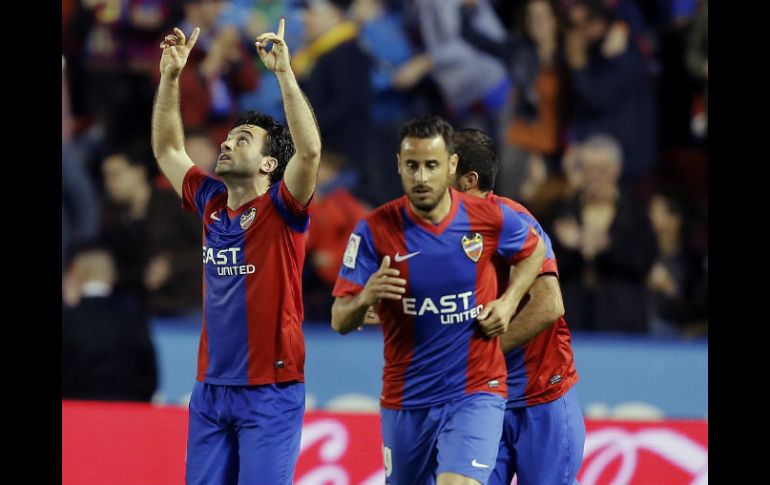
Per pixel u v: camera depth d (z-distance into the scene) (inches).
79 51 1475.1
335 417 970.7
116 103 1471.5
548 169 1454.2
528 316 810.2
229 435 794.8
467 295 765.3
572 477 845.8
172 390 1230.3
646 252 1396.4
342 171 1400.1
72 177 1381.6
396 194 1417.3
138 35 1483.8
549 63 1466.5
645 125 1464.1
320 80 1416.1
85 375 1171.3
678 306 1392.7
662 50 1558.8
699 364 1272.1
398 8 1476.4
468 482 745.6
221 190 811.4
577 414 847.7
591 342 1273.4
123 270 1342.3
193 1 1481.3
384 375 789.9
